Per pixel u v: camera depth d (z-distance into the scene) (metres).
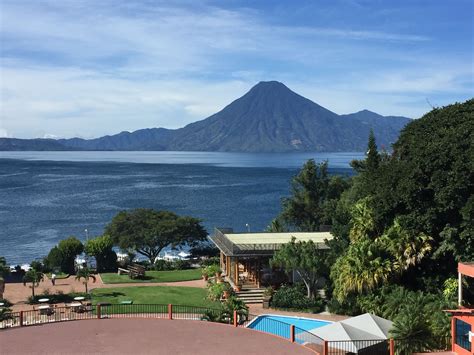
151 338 27.22
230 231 56.22
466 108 41.28
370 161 55.19
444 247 36.53
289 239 50.59
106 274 54.50
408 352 28.16
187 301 41.47
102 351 24.94
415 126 43.06
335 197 76.56
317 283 43.25
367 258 36.84
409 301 33.59
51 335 27.73
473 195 34.94
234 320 30.48
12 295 43.16
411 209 38.00
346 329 28.61
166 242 73.50
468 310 26.02
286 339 27.27
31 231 106.50
